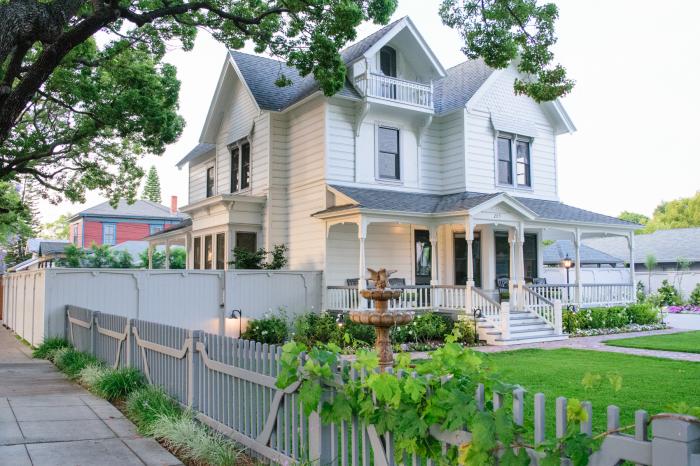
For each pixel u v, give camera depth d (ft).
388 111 65.98
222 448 18.20
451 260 68.39
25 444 19.77
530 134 74.33
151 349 27.63
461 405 10.46
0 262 169.17
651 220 281.54
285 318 58.03
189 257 80.02
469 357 11.55
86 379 31.04
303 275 60.54
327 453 15.06
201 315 54.13
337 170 62.64
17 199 124.77
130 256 109.09
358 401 13.23
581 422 8.93
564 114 76.07
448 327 58.90
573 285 68.69
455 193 68.39
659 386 32.09
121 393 27.55
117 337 32.60
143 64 61.21
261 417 18.30
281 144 68.80
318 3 46.11
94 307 48.29
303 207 65.51
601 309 68.33
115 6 33.65
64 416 23.89
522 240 62.85
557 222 66.80
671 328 71.92
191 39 56.80
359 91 63.57
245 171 74.74
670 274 123.34
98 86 60.64
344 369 14.42
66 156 75.77
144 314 50.80
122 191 84.89
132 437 20.77
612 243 153.89
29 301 53.26
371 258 65.16
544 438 9.52
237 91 76.28
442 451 11.52
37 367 38.19
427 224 61.62
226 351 20.66
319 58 46.96
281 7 48.88
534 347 52.39
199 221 75.10
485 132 70.03
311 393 14.12
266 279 57.98
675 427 7.63
